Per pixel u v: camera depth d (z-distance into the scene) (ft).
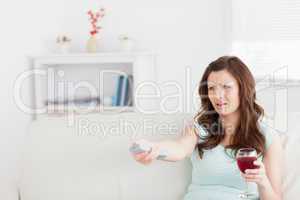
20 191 6.98
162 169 6.93
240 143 6.57
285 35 10.21
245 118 6.63
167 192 6.88
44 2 12.03
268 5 10.33
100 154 6.97
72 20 12.12
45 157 7.01
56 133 7.11
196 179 6.75
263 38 10.42
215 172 6.57
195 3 11.27
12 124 11.49
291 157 6.63
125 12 11.80
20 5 11.62
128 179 6.89
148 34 11.66
